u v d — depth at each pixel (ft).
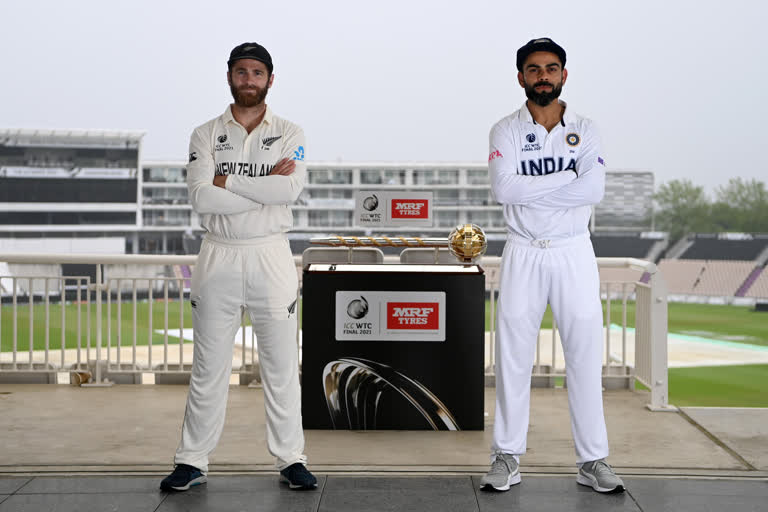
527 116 9.05
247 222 8.77
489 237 144.56
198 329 9.00
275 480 9.32
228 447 11.00
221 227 8.83
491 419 13.00
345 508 8.29
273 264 8.90
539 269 8.94
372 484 9.18
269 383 9.11
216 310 8.92
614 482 8.77
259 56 8.75
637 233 161.07
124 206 150.00
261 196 8.53
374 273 12.12
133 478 9.39
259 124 9.00
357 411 12.22
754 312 107.86
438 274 12.10
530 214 8.92
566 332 9.05
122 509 8.22
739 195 183.73
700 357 55.01
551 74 8.77
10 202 146.30
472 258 12.85
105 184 148.66
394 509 8.26
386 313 12.16
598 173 8.85
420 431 12.16
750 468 9.93
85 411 13.30
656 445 11.13
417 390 12.20
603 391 15.19
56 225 147.33
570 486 9.13
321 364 12.21
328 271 12.20
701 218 179.83
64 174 146.92
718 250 154.61
